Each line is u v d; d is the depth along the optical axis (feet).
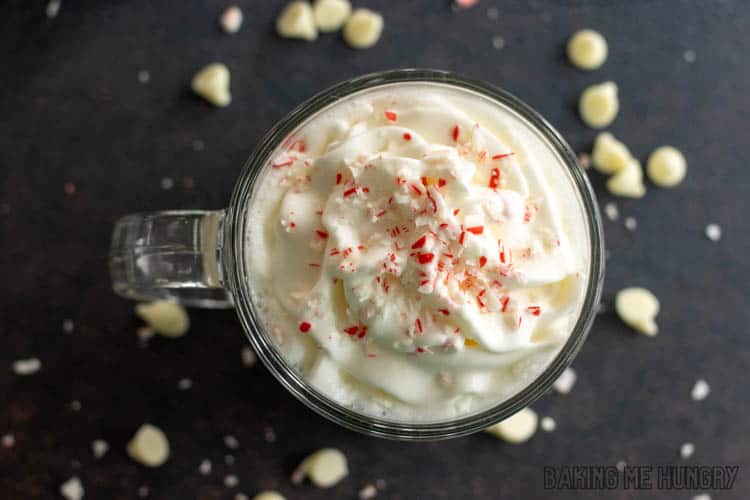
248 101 1.01
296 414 1.00
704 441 1.00
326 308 0.80
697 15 1.01
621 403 1.00
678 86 1.01
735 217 1.01
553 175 0.84
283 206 0.82
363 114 0.83
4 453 1.00
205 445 1.00
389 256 0.78
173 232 0.91
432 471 1.00
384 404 0.84
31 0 1.01
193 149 1.01
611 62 1.01
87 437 1.00
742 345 1.01
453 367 0.81
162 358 1.00
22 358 1.00
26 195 1.01
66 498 0.99
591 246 0.85
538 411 1.00
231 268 0.84
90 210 1.01
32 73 1.01
